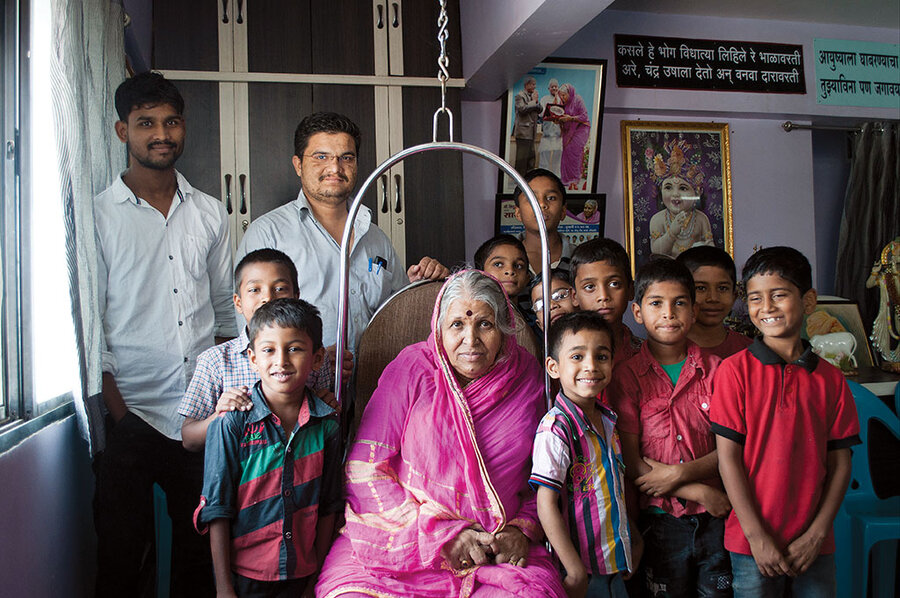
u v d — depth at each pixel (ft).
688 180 12.91
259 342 4.47
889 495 8.04
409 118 10.13
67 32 5.28
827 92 13.26
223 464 4.41
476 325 4.85
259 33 9.63
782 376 5.15
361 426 4.96
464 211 11.20
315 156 6.72
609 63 12.30
